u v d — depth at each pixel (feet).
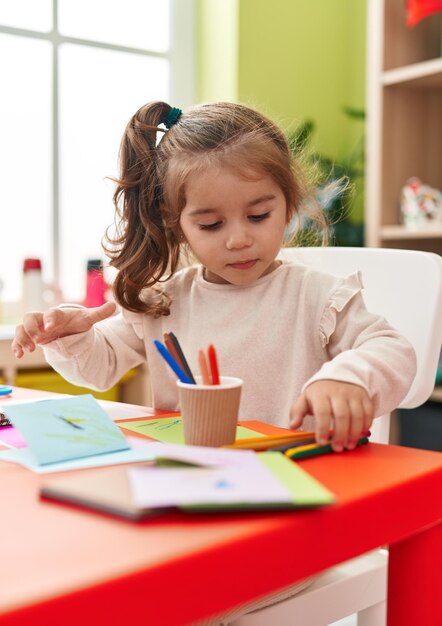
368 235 8.14
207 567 1.40
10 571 1.30
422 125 8.35
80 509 1.65
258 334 3.64
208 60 8.87
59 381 7.13
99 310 3.52
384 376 2.65
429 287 3.72
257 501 1.56
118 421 2.83
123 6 8.70
